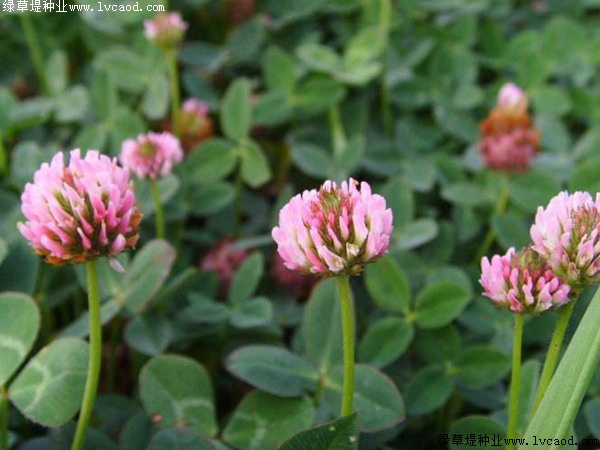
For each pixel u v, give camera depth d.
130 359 0.28
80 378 0.20
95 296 0.19
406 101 0.39
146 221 0.31
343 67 0.38
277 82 0.38
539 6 0.47
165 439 0.20
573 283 0.18
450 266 0.29
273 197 0.37
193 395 0.22
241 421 0.22
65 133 0.37
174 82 0.34
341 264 0.18
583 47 0.42
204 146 0.34
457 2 0.43
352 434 0.18
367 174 0.37
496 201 0.33
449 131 0.38
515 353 0.19
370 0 0.42
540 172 0.32
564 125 0.40
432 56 0.42
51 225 0.18
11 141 0.36
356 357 0.26
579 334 0.18
